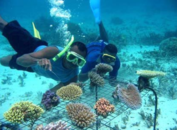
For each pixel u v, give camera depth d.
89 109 2.53
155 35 17.00
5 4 83.25
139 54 12.29
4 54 13.12
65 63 3.47
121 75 7.95
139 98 2.76
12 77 8.98
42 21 22.47
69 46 3.19
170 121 5.16
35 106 2.33
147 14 37.59
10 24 4.15
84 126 2.30
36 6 64.56
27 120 2.29
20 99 6.76
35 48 4.11
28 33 4.24
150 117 5.11
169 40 12.70
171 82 7.47
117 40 15.66
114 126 4.87
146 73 2.84
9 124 2.61
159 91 6.65
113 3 76.38
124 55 11.93
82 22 28.02
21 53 4.19
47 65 2.77
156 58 10.82
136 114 5.49
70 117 2.43
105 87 4.21
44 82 8.20
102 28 8.27
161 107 5.84
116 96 2.93
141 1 81.94
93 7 8.16
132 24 26.08
